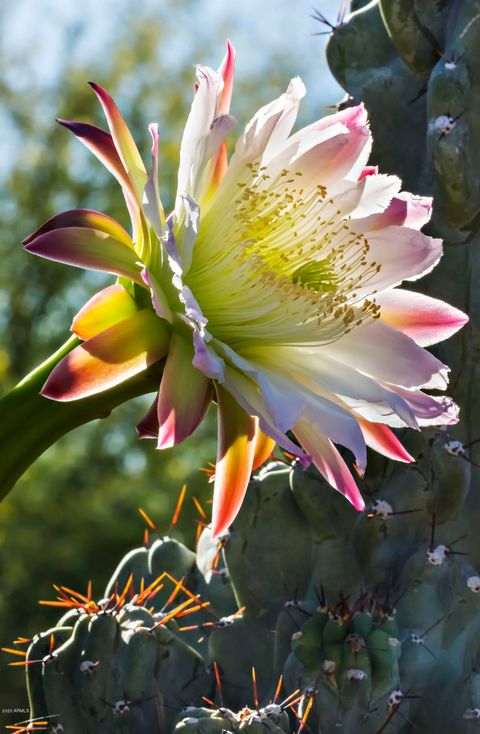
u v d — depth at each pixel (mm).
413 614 830
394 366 683
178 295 652
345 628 808
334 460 677
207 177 678
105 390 644
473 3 857
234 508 661
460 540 844
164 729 826
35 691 852
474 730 808
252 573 850
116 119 660
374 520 837
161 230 652
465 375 854
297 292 684
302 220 688
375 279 693
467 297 854
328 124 691
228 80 682
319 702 800
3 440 640
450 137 840
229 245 680
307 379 683
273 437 643
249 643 849
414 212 698
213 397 665
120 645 826
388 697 799
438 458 838
